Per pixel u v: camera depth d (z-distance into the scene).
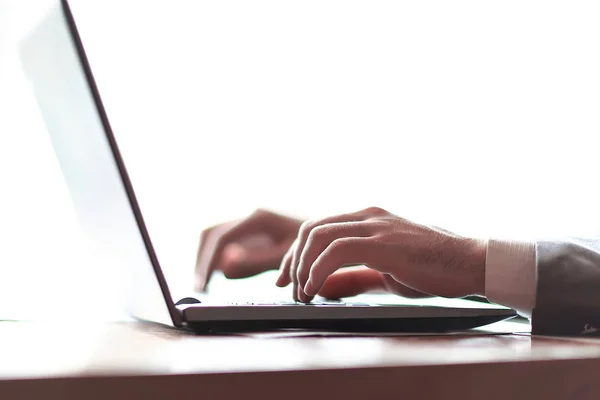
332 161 2.03
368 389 0.37
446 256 0.85
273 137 2.00
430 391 0.39
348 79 2.03
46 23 0.64
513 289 0.82
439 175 2.07
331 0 2.01
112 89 1.85
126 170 0.56
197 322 0.61
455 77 2.06
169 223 1.86
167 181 1.90
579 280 0.74
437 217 2.07
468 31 2.06
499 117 2.08
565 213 2.08
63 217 1.11
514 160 2.08
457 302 0.90
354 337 0.60
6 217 1.11
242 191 1.97
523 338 0.64
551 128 2.09
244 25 1.96
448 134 2.07
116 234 0.65
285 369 0.36
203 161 1.94
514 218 2.08
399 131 2.05
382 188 2.06
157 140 1.89
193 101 1.93
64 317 0.82
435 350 0.48
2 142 1.24
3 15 1.36
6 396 0.31
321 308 0.65
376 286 1.01
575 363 0.43
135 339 0.55
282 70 1.99
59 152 0.78
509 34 2.07
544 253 0.76
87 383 0.32
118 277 0.74
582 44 2.09
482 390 0.40
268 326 0.65
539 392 0.41
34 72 0.74
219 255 1.31
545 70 2.08
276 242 1.37
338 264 0.80
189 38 1.92
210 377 0.34
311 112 2.02
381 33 2.04
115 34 1.85
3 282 0.94
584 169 2.09
